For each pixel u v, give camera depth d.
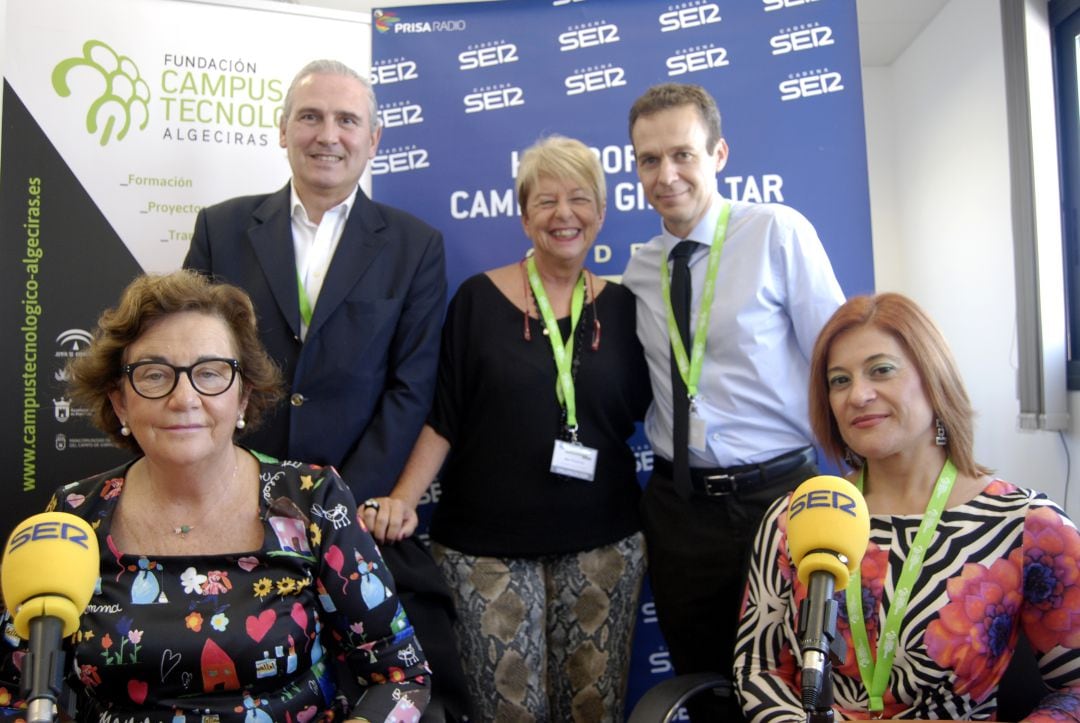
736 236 2.35
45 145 2.76
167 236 2.83
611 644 2.37
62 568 1.05
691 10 3.04
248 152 2.89
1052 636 1.56
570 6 3.06
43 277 2.74
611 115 3.05
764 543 1.78
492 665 2.31
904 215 5.52
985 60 4.29
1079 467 3.58
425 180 3.05
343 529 1.61
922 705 1.58
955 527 1.62
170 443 1.47
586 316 2.48
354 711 1.56
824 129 3.02
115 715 1.46
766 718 1.59
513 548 2.32
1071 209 3.67
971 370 4.64
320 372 2.28
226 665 1.46
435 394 2.49
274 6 2.91
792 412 2.30
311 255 2.41
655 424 2.48
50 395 2.72
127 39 2.81
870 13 4.86
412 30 3.05
